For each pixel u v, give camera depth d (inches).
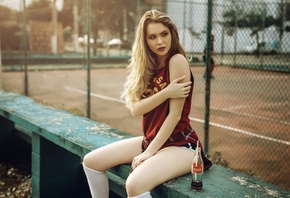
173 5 616.1
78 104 412.5
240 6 661.9
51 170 159.8
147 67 99.3
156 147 95.3
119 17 960.3
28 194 173.5
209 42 167.6
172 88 92.8
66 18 1327.5
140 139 108.0
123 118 333.7
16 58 940.0
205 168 102.0
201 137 260.4
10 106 201.5
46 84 601.6
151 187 88.5
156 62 101.3
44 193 159.0
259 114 346.3
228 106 388.8
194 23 626.5
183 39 652.1
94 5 972.6
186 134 98.4
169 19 96.8
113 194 154.1
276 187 91.3
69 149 133.0
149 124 103.1
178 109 93.9
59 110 191.6
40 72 815.7
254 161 205.5
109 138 136.3
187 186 89.9
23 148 226.5
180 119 97.3
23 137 211.9
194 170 88.0
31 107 199.5
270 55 603.2
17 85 578.9
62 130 147.3
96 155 104.7
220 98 442.9
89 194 167.3
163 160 91.7
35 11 1104.8
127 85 104.3
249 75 651.5
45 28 1133.1
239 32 708.0
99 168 104.9
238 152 222.2
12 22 1165.1
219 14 637.3
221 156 212.4
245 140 250.8
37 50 1127.0
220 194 85.9
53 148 159.2
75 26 1122.7
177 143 97.0
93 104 412.8
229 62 721.6
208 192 87.0
